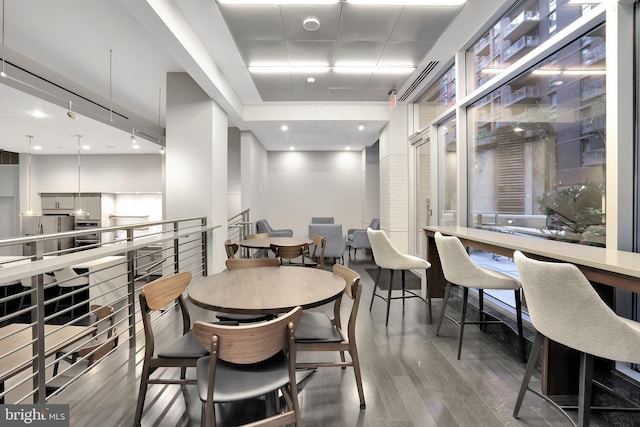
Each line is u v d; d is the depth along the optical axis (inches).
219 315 79.0
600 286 65.1
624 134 70.8
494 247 85.7
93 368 83.5
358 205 375.6
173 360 59.9
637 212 70.7
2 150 301.1
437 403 68.9
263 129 261.7
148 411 66.0
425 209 207.0
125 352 93.1
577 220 86.4
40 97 152.9
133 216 329.7
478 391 73.4
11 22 123.7
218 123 183.8
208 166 172.7
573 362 68.8
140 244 91.7
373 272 211.5
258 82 182.7
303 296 61.7
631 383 65.4
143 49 146.1
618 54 71.0
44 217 262.1
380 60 155.2
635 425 59.7
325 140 319.6
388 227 233.3
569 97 89.7
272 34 130.3
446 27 125.9
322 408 67.3
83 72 170.7
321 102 224.2
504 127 120.0
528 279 56.1
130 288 97.7
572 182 88.2
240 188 272.8
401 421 63.2
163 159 298.8
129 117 221.0
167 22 106.0
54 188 325.1
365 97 211.0
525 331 93.9
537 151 102.3
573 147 88.0
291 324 48.1
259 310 54.1
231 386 48.2
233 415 65.6
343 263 246.7
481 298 107.7
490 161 129.2
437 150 187.2
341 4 111.5
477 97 131.9
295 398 48.8
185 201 172.9
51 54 150.3
